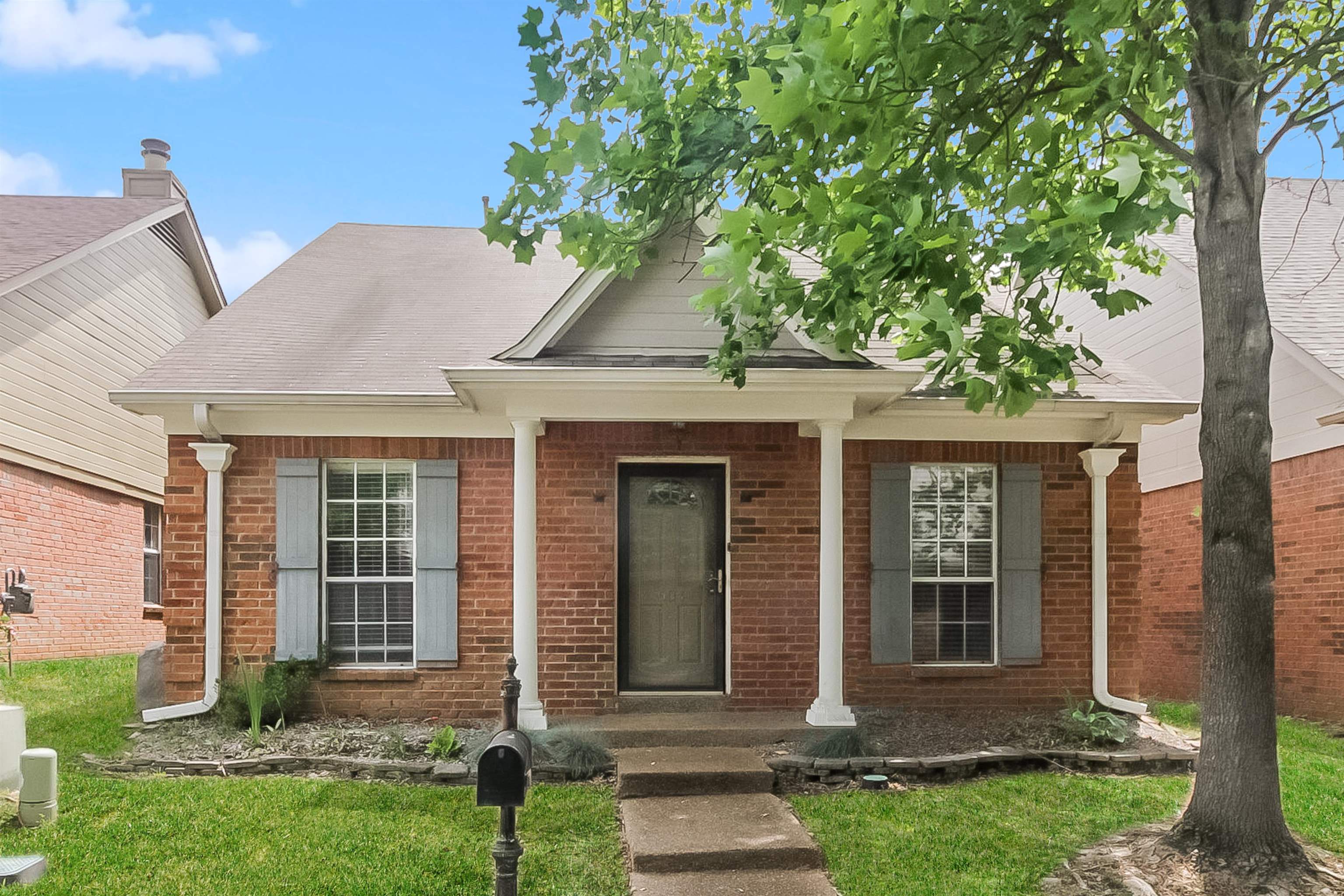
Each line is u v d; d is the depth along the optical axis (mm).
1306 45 6430
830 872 5484
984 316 5039
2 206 14898
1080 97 4535
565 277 11930
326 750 7719
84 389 13469
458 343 9844
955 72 4211
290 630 8828
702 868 5551
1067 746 7953
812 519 9219
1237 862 5121
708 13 6523
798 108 3959
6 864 5215
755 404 8648
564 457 9109
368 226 13367
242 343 9641
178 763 7324
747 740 8133
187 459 8953
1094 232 5637
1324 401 10234
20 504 11867
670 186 5582
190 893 5023
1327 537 10227
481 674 8930
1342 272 12102
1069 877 5289
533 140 5023
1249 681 5262
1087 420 9398
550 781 7246
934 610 9492
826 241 5109
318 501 9000
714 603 9406
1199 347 12195
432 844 5758
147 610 15336
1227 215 5418
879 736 8148
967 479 9578
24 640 11945
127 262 14914
